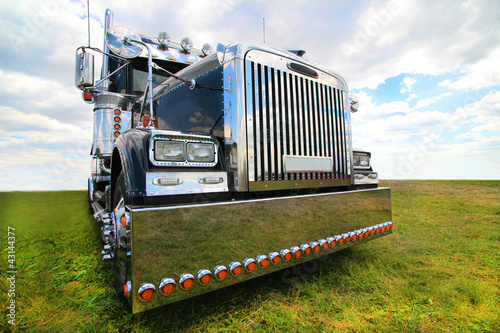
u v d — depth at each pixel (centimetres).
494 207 643
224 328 178
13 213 394
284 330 179
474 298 221
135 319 185
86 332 175
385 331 180
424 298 222
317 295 224
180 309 197
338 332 179
